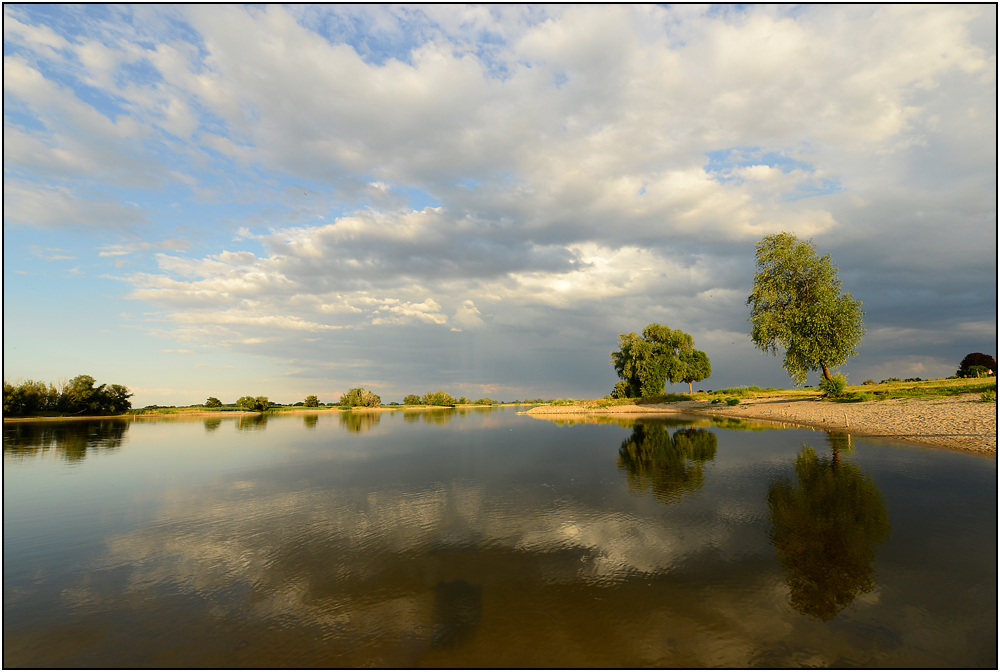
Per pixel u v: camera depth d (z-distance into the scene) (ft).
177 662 21.93
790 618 24.29
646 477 60.18
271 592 29.40
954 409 86.79
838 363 133.28
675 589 28.02
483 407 391.45
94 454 96.89
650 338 250.16
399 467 74.38
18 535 42.16
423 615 25.86
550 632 23.63
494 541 37.76
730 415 147.43
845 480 51.60
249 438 129.18
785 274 144.46
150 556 36.37
